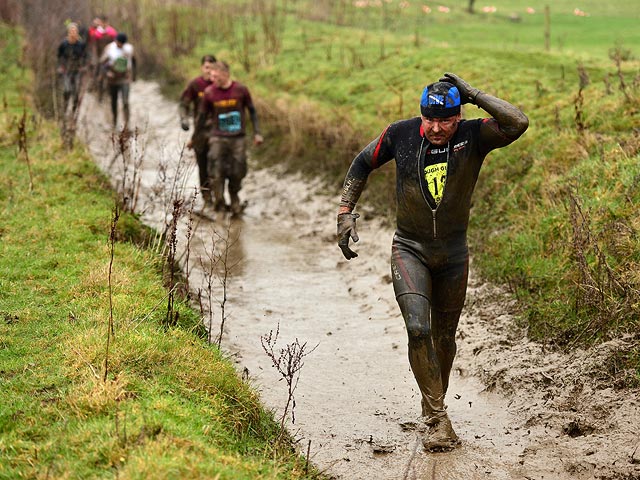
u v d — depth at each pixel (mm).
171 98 40375
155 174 25969
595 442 10836
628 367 11883
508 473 10422
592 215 15250
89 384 9953
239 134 23172
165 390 10242
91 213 17562
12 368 10742
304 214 23375
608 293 13266
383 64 32750
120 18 53750
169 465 8219
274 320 16047
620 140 17359
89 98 38875
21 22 47688
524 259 15969
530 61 28516
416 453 11000
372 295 17406
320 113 28562
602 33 44594
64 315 12656
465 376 13664
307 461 10133
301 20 51031
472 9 57062
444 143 10711
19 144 21469
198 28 50375
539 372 12797
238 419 10562
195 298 16500
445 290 11211
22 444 8797
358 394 13016
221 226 22281
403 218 11102
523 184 18562
